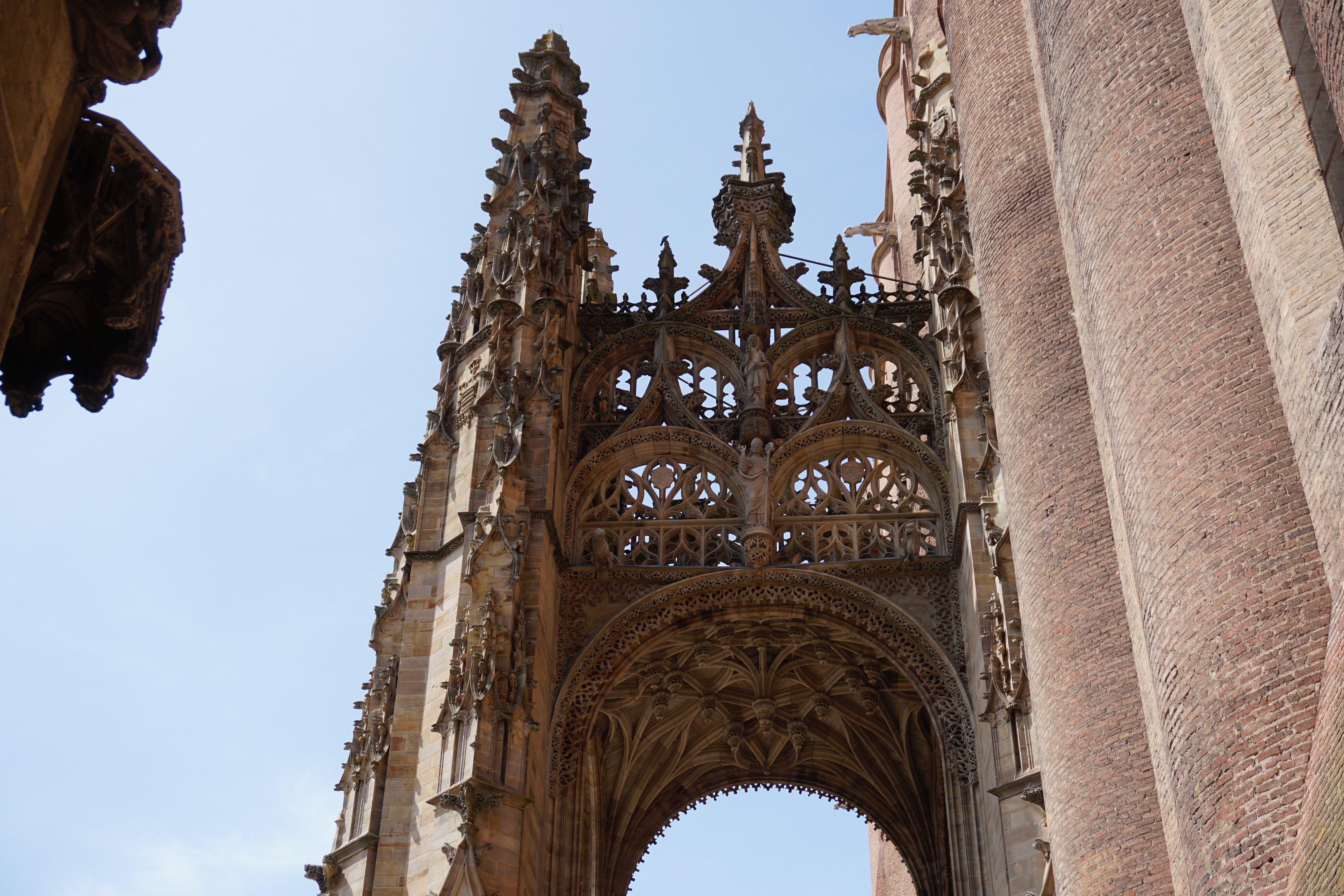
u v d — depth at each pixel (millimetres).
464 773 28422
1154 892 20609
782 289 39031
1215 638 16703
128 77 10891
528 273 36594
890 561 33750
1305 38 15656
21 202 9984
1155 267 19469
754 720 39250
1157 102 20594
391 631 32844
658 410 37188
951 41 34781
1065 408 25828
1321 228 14953
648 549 35000
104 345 12039
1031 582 25156
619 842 40406
